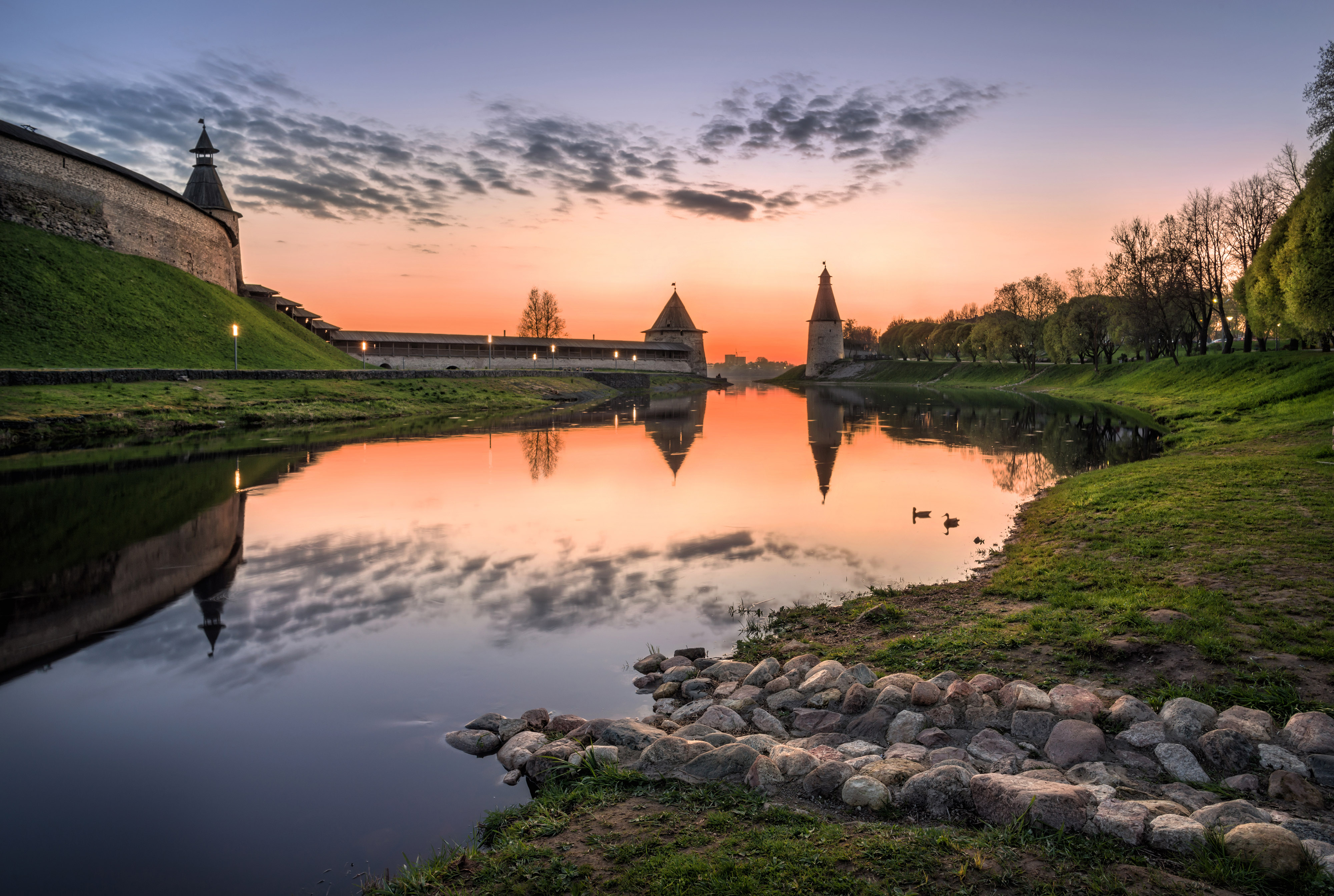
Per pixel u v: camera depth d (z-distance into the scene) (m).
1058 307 80.19
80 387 30.22
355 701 6.87
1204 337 52.31
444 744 6.05
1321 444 18.00
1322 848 3.68
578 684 7.31
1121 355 75.81
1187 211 51.66
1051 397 61.41
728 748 5.13
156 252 54.59
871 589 10.27
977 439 30.36
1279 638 6.58
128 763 5.73
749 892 3.54
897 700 5.96
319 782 5.46
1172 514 12.06
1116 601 7.96
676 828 4.29
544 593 10.23
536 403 57.94
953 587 10.00
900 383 115.56
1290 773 4.51
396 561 11.77
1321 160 27.92
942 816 4.36
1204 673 6.08
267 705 6.77
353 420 38.69
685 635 8.68
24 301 38.72
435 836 4.77
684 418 43.00
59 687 7.10
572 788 5.00
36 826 4.88
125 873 4.39
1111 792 4.42
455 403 49.69
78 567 11.11
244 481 18.91
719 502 16.88
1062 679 6.30
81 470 19.56
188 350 44.62
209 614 9.23
